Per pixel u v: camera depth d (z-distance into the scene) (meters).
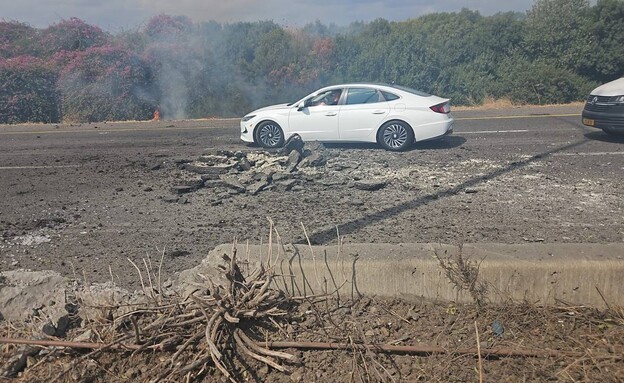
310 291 4.51
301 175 9.00
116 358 3.93
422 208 7.20
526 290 4.32
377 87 12.00
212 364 3.84
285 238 6.12
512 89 26.09
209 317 4.00
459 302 4.40
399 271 4.45
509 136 13.57
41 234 6.55
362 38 29.31
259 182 8.48
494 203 7.38
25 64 23.98
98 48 25.44
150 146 13.63
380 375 3.74
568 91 25.64
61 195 8.45
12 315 4.43
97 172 10.20
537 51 27.67
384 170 9.60
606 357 3.70
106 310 4.29
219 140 14.37
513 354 3.84
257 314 4.09
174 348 3.98
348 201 7.58
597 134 13.34
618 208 7.03
